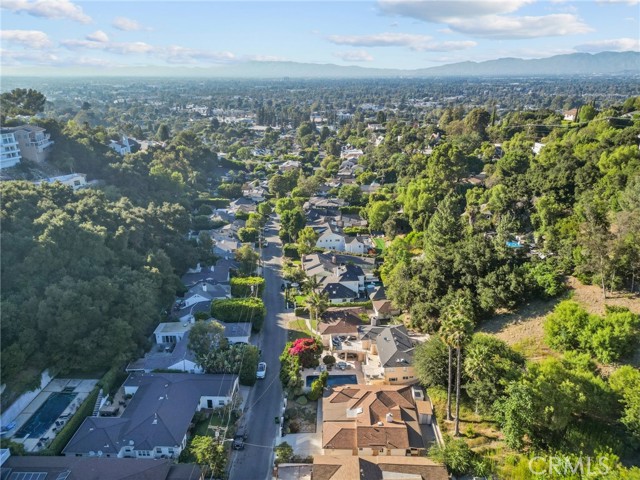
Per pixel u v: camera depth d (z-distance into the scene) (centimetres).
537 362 5566
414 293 7619
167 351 7244
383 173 17362
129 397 6128
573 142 12631
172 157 16450
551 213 8438
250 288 9119
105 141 14575
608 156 9862
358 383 6469
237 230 13112
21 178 10062
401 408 5562
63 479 4462
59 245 7062
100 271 7256
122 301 7044
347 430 5262
